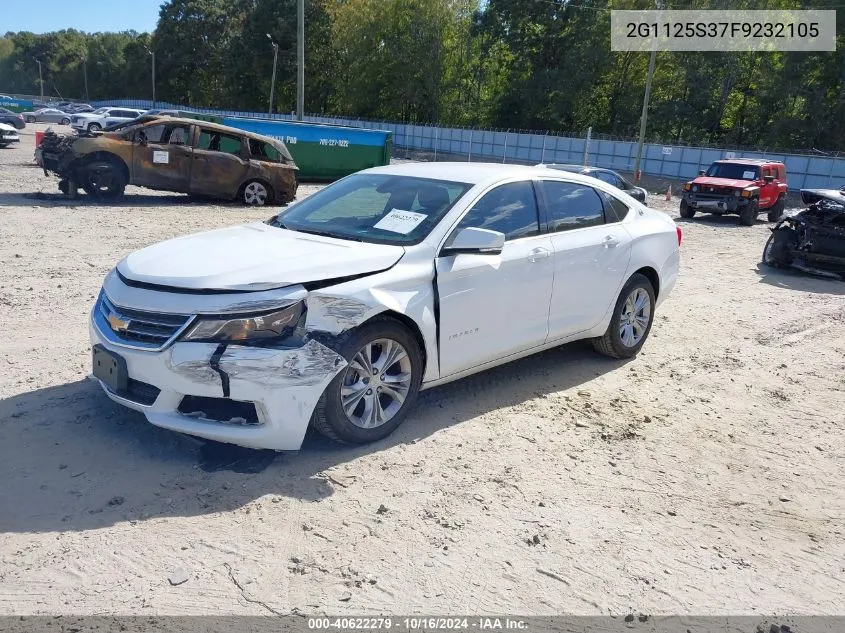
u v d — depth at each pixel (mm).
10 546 3072
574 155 47438
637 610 2945
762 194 20359
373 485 3787
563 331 5406
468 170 5176
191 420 3691
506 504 3699
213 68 94312
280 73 80000
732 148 42281
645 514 3717
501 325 4828
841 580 3266
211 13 93938
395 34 69312
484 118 66500
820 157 34844
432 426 4598
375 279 4047
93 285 7930
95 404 4547
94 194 15750
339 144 24922
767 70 47469
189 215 14586
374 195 4992
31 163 23938
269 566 3051
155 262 4020
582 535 3469
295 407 3727
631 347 6289
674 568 3260
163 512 3402
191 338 3607
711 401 5480
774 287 10438
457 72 70062
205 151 16438
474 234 4363
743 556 3404
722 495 3990
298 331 3758
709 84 51781
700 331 7617
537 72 60000
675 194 34219
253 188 17234
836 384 6062
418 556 3197
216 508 3467
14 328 6184
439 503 3656
